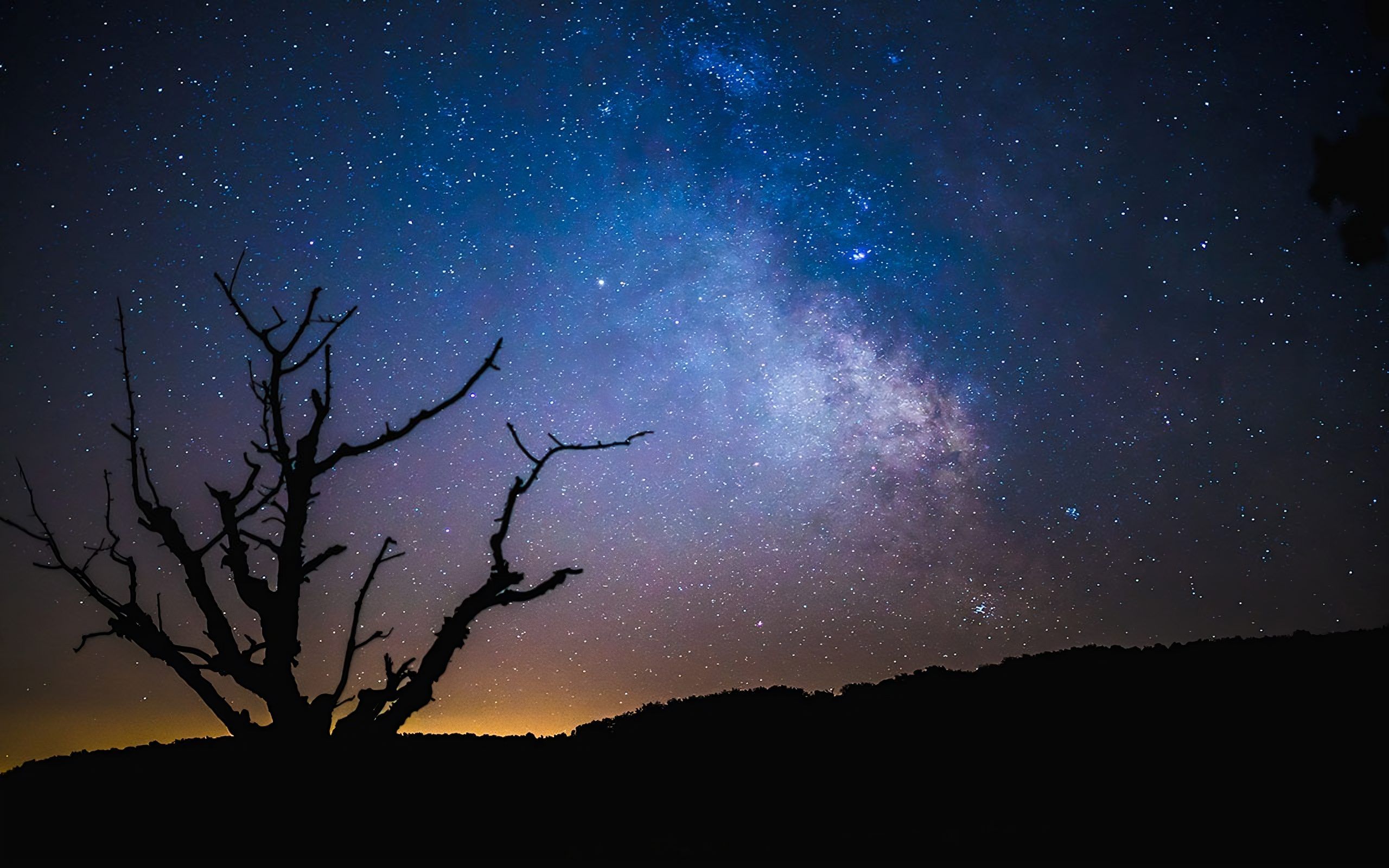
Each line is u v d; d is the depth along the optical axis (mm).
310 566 6762
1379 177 7047
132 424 6891
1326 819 6348
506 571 6770
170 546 6648
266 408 6840
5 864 5805
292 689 6633
